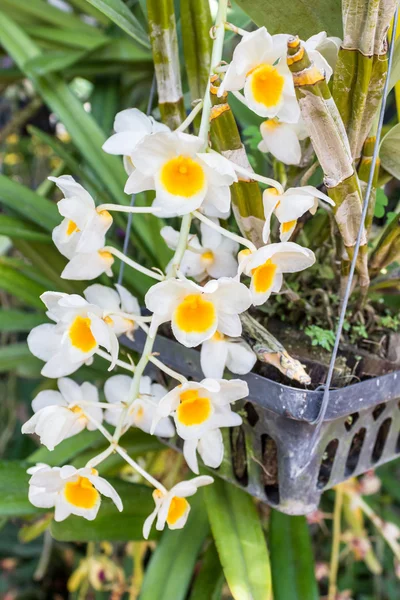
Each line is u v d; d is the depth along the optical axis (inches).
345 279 22.6
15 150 51.5
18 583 47.1
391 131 21.3
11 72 36.8
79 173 28.7
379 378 21.6
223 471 23.4
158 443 26.6
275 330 23.5
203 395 20.7
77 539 23.5
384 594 43.3
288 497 22.2
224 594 33.9
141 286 28.1
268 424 21.9
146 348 21.0
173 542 24.2
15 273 28.7
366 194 20.3
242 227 21.7
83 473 20.5
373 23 19.1
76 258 20.9
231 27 20.3
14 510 23.3
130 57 31.0
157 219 25.5
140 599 23.0
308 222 24.2
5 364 29.9
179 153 19.4
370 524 40.7
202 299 20.0
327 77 20.0
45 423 20.9
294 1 21.2
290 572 24.0
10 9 33.8
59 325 21.0
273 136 21.0
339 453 22.7
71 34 32.5
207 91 20.2
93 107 33.2
